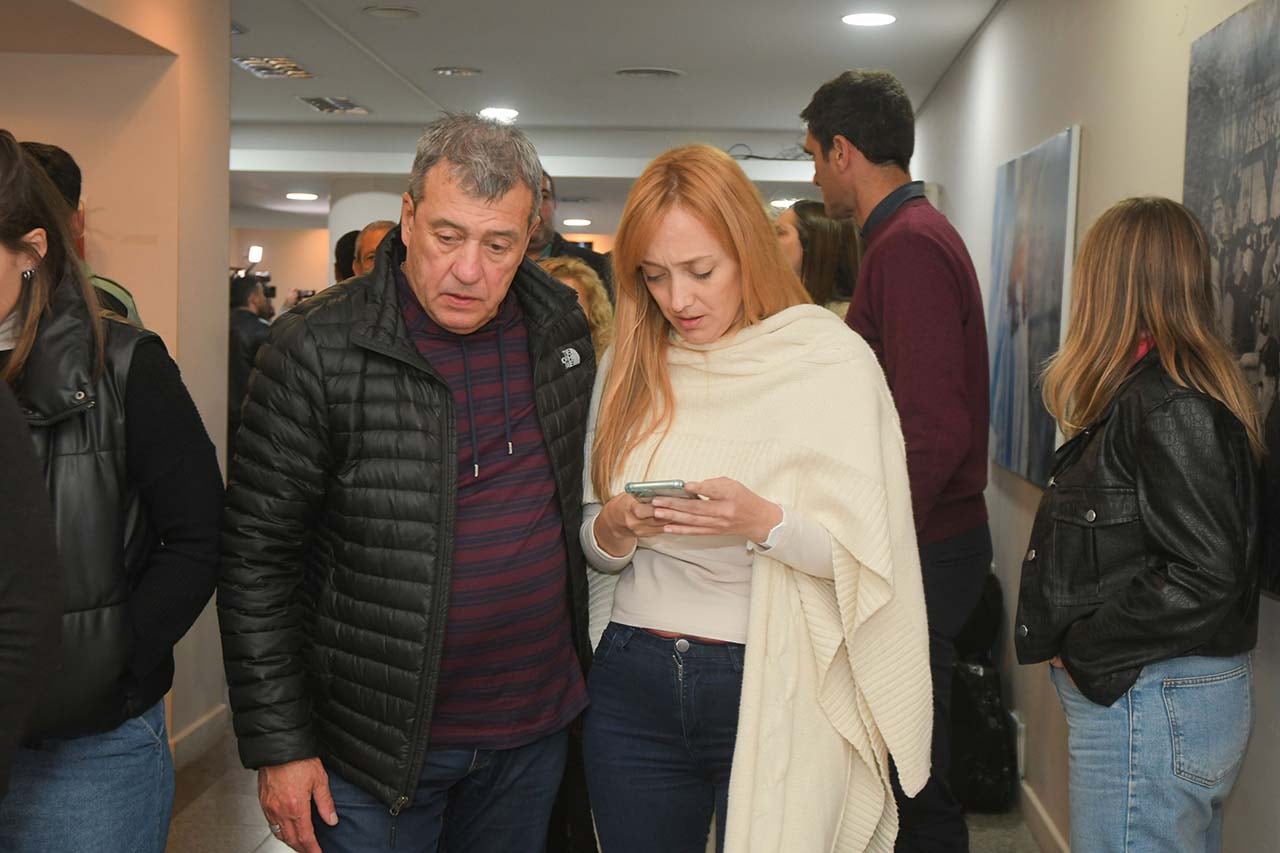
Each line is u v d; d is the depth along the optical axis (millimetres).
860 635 1785
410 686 1687
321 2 4875
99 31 3494
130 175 3816
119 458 1612
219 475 1729
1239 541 1784
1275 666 2023
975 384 2693
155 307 3824
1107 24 3088
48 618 1279
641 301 1896
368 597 1696
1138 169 2809
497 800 1881
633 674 1860
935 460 2498
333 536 1730
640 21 5051
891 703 1810
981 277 4852
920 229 2611
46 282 1568
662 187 1769
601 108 7316
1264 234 1971
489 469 1751
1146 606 1809
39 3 3213
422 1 4820
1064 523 1967
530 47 5633
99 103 3811
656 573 1857
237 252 17297
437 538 1685
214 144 4066
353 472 1688
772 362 1812
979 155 4945
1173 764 1859
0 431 1256
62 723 1563
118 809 1659
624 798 1903
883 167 2844
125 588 1624
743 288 1814
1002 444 4168
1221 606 1776
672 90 6645
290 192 10633
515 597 1764
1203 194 2287
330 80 6629
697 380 1870
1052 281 3438
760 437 1809
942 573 2656
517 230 1634
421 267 1644
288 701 1709
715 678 1812
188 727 4043
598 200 10445
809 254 3439
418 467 1683
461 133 1613
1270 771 2041
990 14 4707
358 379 1672
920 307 2547
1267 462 1938
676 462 1842
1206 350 1874
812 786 1812
